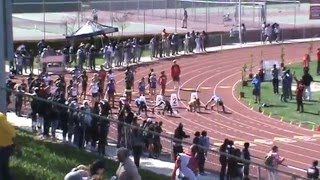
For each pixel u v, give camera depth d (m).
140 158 30.64
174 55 73.62
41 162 21.89
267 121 49.03
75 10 92.94
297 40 85.25
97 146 30.84
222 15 91.25
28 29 82.94
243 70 60.81
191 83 62.00
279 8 97.50
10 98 37.97
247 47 80.50
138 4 91.81
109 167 25.80
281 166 32.69
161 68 67.75
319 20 91.25
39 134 31.73
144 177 26.52
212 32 82.81
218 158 30.86
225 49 78.81
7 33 23.20
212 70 67.69
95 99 50.50
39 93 37.41
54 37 77.06
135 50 68.44
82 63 62.97
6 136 15.81
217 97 51.84
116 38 76.56
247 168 28.67
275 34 83.50
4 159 15.85
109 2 90.38
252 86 58.16
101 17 85.62
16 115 37.41
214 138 44.09
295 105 53.53
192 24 89.44
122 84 60.06
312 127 47.41
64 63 61.28
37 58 64.81
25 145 24.64
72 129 31.12
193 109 51.28
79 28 74.19
